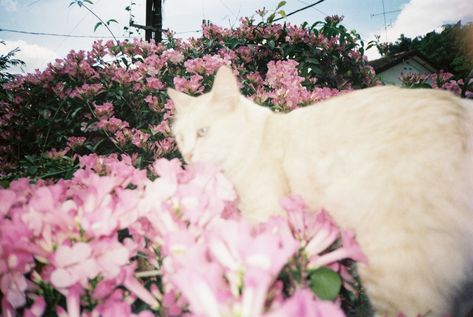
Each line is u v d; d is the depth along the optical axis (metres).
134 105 3.66
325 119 1.43
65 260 0.79
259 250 0.64
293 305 0.53
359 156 1.25
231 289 0.64
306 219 0.93
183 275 0.60
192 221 0.90
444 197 1.10
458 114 1.21
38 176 2.93
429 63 14.52
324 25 4.13
